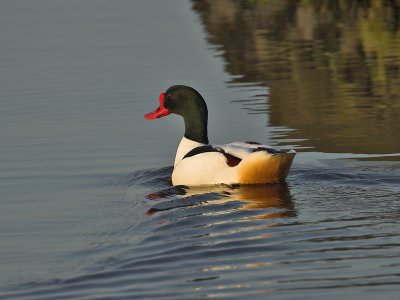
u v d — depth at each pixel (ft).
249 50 77.71
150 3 103.40
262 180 43.86
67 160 51.06
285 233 36.60
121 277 33.22
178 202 42.11
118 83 67.77
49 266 35.17
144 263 34.40
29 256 36.68
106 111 60.90
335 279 32.09
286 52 76.43
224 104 61.31
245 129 55.62
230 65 72.54
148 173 48.08
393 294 30.71
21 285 33.24
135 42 82.02
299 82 66.23
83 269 34.37
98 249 36.65
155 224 39.09
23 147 53.93
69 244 37.76
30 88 67.72
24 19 96.63
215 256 34.60
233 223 38.29
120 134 55.88
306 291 31.22
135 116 59.47
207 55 76.23
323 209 39.55
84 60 75.82
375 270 32.63
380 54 73.61
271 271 32.99
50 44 82.99
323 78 67.36
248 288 31.65
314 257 34.06
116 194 44.78
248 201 41.34
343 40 79.41
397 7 89.10
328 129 54.70
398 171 45.16
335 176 44.60
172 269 33.60
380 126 54.54
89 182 47.16
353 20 87.15
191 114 48.67
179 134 55.57
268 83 66.44
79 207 43.01
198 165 44.75
